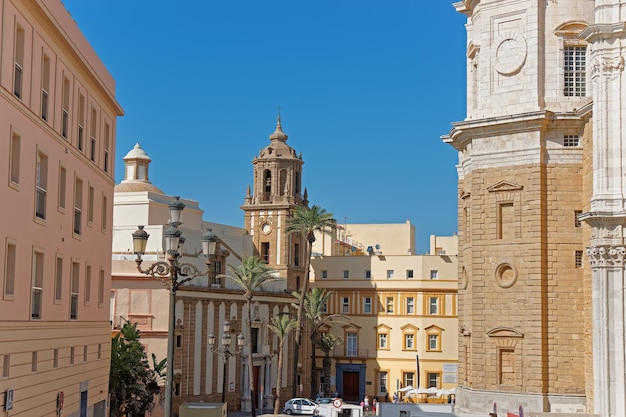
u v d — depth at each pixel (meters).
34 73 29.98
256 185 97.06
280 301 90.19
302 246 97.56
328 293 89.94
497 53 49.44
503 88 49.22
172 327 27.77
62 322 34.66
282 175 96.44
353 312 97.88
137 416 60.50
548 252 47.31
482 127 49.06
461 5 53.47
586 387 45.53
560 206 47.44
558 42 48.12
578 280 46.97
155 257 74.06
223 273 81.75
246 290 76.69
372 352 96.88
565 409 46.12
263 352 86.31
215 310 79.25
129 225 78.81
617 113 40.91
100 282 42.59
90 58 38.81
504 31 49.28
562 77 48.00
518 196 48.06
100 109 41.66
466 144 51.19
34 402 30.91
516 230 47.97
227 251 82.00
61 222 34.22
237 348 82.62
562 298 47.00
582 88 48.00
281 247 94.31
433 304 95.44
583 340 46.53
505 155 48.62
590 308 45.16
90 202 40.12
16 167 28.22
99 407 42.69
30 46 29.41
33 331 30.47
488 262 48.88
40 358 31.67
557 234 47.34
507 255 48.22
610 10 41.41
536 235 47.28
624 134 40.78
